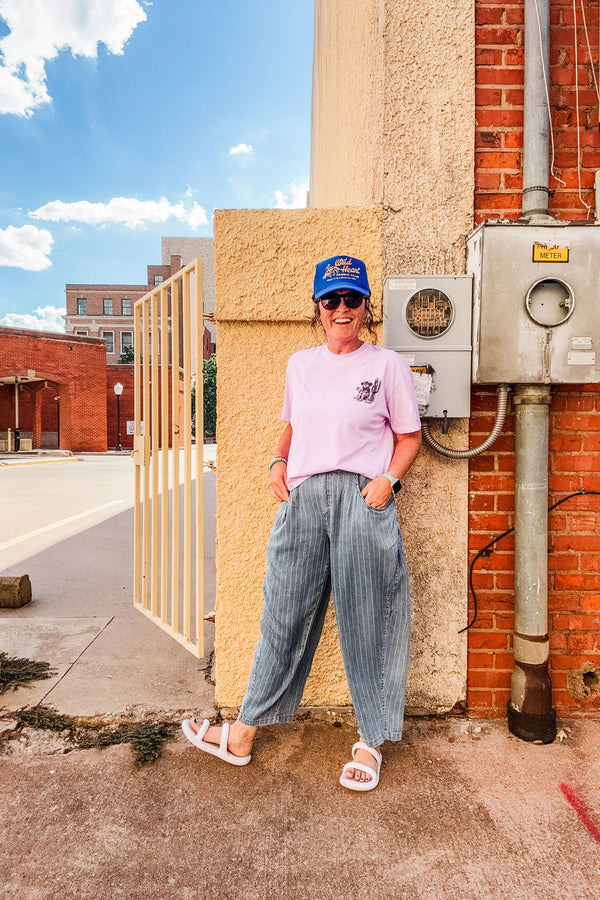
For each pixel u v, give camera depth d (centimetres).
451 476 219
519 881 143
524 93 212
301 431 175
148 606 363
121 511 781
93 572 448
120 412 3275
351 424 171
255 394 221
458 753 199
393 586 176
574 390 219
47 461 1925
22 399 3272
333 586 176
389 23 217
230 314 216
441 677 222
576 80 217
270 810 168
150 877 144
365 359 176
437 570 221
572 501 220
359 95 286
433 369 206
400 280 205
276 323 220
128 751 199
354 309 171
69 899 137
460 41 215
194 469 1521
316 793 176
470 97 216
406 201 218
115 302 5444
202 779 183
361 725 182
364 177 266
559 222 194
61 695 237
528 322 196
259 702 186
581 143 219
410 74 217
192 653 273
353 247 218
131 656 279
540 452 205
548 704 206
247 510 222
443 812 168
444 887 141
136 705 229
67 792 176
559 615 221
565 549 221
